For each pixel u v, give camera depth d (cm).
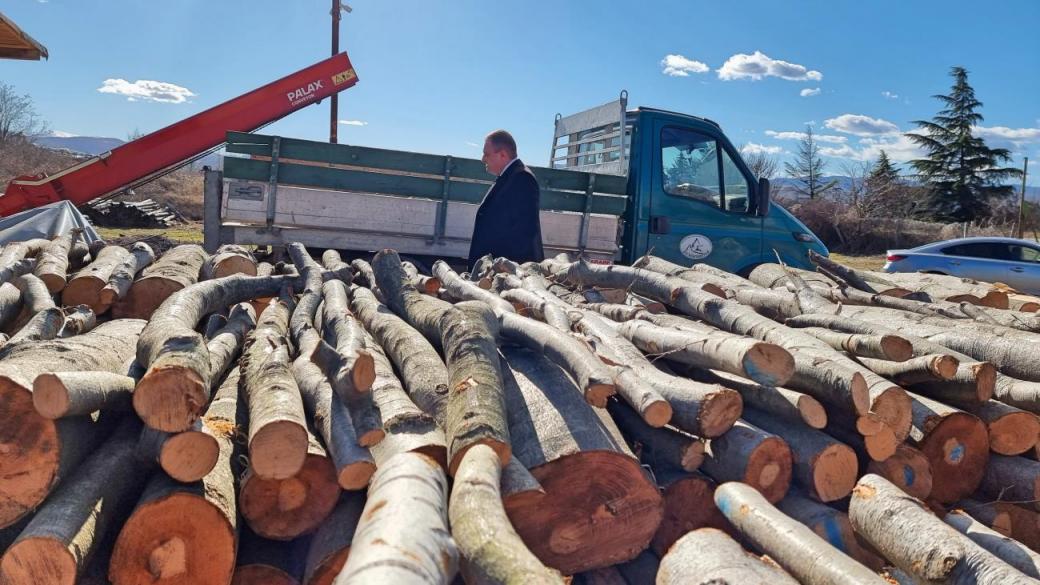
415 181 636
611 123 732
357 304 388
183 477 203
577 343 269
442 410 247
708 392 252
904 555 220
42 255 461
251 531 232
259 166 596
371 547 159
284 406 221
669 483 256
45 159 3750
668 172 700
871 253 3256
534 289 415
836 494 256
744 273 725
